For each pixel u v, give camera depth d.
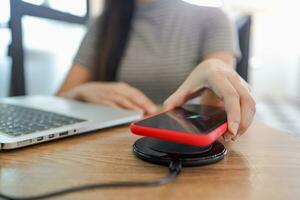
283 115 3.20
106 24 0.98
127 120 0.46
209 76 0.39
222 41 0.84
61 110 0.51
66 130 0.38
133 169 0.28
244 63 0.89
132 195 0.23
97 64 0.96
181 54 0.91
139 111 0.53
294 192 0.24
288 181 0.26
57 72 1.49
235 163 0.30
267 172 0.28
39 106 0.55
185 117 0.34
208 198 0.22
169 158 0.29
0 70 0.77
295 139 0.39
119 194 0.23
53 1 0.78
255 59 4.05
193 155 0.29
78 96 0.66
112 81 0.94
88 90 0.65
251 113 0.35
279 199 0.23
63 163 0.30
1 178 0.26
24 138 0.34
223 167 0.29
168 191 0.23
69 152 0.33
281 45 4.02
